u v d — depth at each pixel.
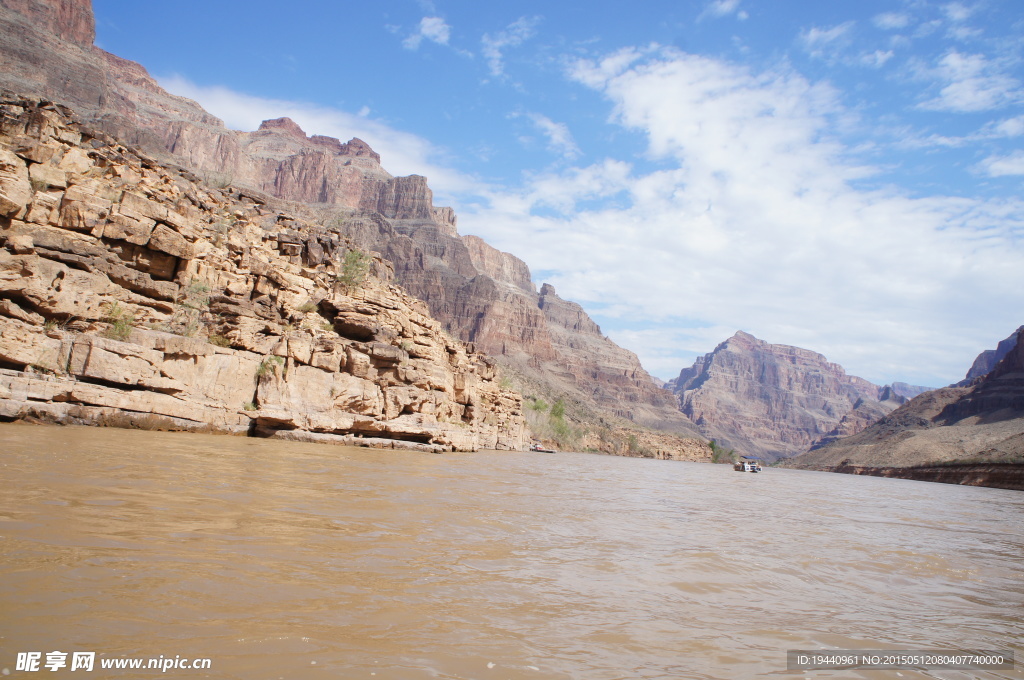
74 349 29.27
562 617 7.95
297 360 40.69
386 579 8.72
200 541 9.45
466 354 83.94
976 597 11.79
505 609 8.02
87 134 36.94
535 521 16.00
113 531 9.36
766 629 8.36
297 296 46.84
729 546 15.32
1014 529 28.23
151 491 12.99
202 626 6.30
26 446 18.09
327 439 40.31
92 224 33.34
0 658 5.13
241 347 38.38
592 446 180.75
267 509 12.79
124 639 5.79
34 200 31.52
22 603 6.29
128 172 37.34
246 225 47.44
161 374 32.75
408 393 48.31
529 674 5.97
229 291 41.72
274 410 38.09
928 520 30.28
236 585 7.62
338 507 14.29
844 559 15.02
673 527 18.11
